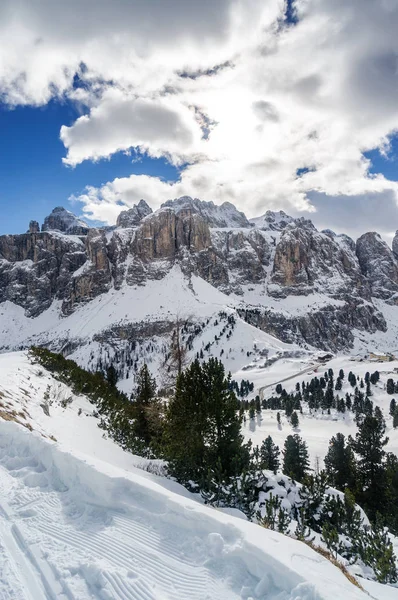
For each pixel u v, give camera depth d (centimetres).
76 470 927
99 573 577
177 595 544
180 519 736
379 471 3762
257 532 682
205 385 1844
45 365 3991
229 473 1596
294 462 5066
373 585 809
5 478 967
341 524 1509
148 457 2286
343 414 14325
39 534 702
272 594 542
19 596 517
